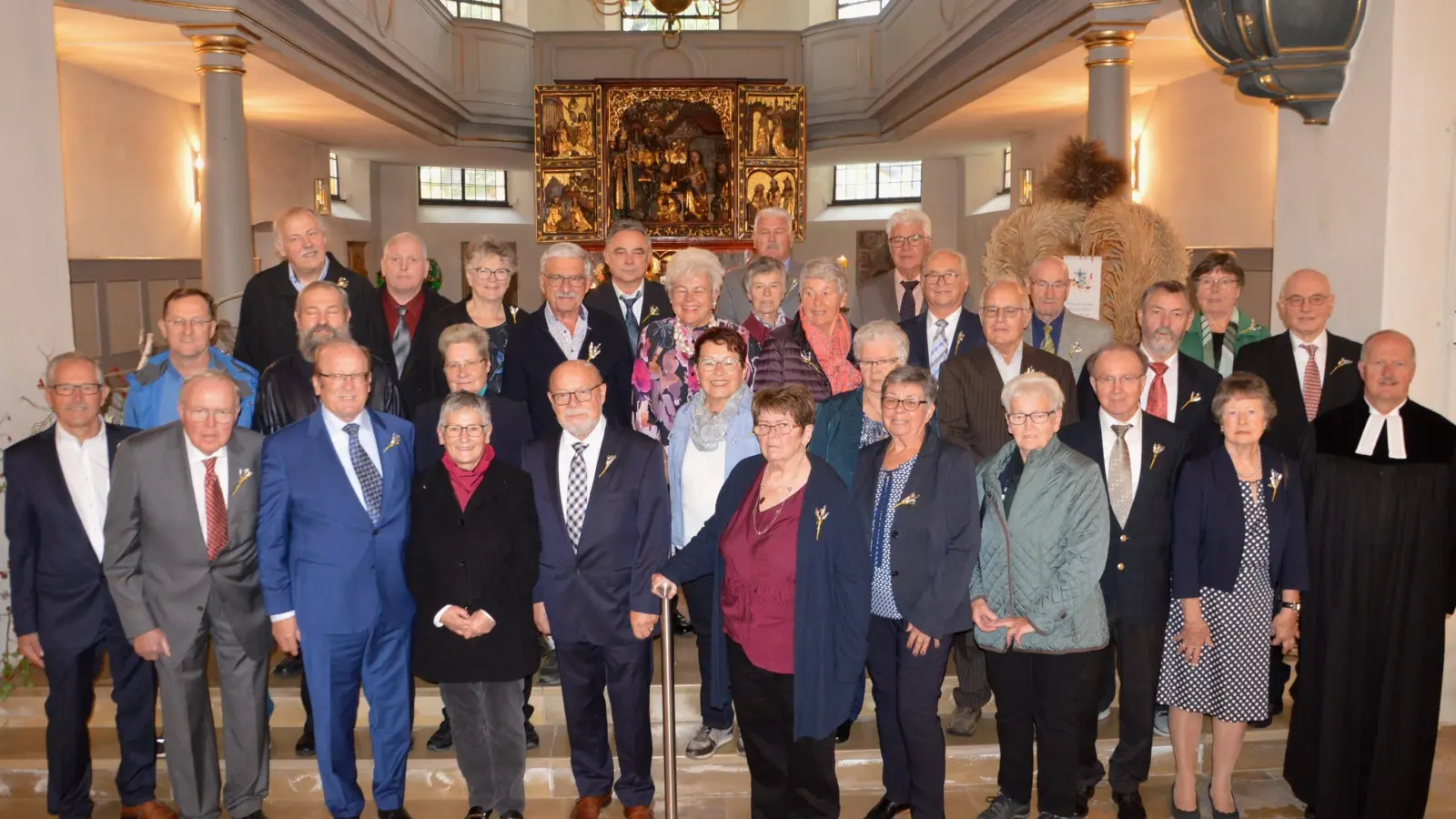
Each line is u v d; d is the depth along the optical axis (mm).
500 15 14211
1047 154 11234
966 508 3236
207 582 3391
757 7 14453
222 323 5055
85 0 6531
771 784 3311
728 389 3496
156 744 3729
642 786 3547
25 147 4758
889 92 11453
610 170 12273
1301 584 3412
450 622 3309
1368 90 4152
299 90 9141
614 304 4477
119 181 8727
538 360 4020
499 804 3561
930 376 3244
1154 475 3465
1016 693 3453
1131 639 3512
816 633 3141
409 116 11070
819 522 3137
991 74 8453
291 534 3371
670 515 3438
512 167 14594
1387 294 4125
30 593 3566
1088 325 4211
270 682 4316
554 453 3451
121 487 3338
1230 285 4215
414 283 4293
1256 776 4031
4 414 4648
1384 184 4090
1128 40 6395
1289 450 3900
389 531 3391
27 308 4766
